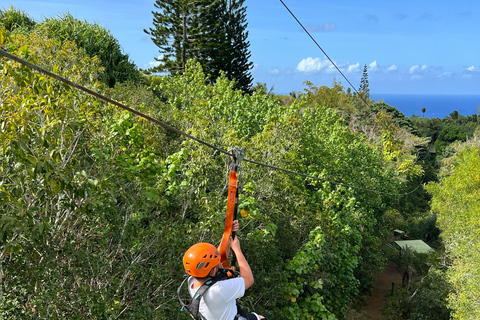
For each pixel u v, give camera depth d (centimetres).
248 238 1078
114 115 960
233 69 4312
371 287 3034
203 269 319
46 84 589
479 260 2147
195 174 1014
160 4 3747
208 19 3888
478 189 3303
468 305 2056
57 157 569
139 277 805
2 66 548
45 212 681
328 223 1612
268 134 1554
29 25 2991
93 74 1451
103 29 3112
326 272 1655
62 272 706
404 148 6284
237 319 328
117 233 807
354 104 7425
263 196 1323
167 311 841
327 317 1255
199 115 1565
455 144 6712
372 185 2928
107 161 789
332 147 2472
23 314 687
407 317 2697
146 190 838
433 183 3878
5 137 521
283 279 1195
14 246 570
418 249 3791
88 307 698
